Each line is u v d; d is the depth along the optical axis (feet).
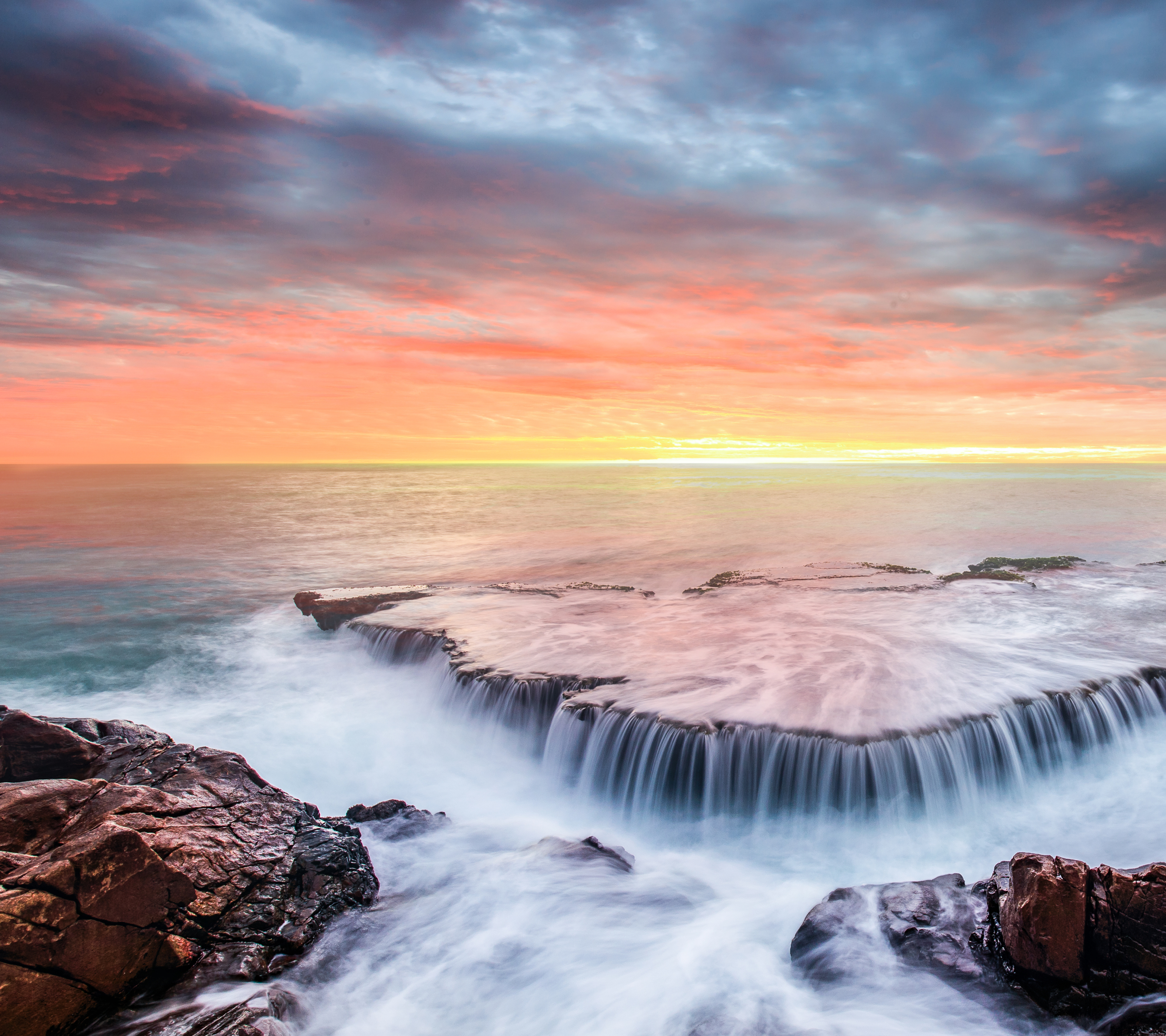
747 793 37.55
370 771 46.24
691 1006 22.72
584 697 44.21
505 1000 23.36
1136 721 44.01
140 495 347.15
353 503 272.51
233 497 325.01
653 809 39.22
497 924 27.43
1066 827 35.24
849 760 35.86
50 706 59.67
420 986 23.89
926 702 41.09
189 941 23.70
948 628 58.08
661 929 27.43
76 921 20.83
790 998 22.86
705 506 219.82
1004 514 174.50
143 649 75.56
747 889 31.07
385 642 64.49
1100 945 20.95
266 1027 20.35
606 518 188.65
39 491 400.47
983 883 26.58
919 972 22.81
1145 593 71.77
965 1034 20.33
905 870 32.55
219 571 119.65
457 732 50.60
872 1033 20.71
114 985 21.34
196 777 33.37
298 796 43.16
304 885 27.81
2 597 101.14
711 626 60.80
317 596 78.74
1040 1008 20.68
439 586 83.97
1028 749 40.09
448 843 34.68
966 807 37.19
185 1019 20.86
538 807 41.52
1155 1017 19.17
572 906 28.78
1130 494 243.19
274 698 59.52
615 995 23.36
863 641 54.54
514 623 64.34
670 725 39.27
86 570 121.60
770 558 117.50
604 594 77.20
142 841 22.90
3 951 19.43
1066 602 67.77
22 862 23.66
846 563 93.45
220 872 26.89
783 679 45.60
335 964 24.77
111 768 35.47
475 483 457.68
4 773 33.63
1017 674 45.78
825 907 26.25
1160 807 36.45
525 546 138.00
